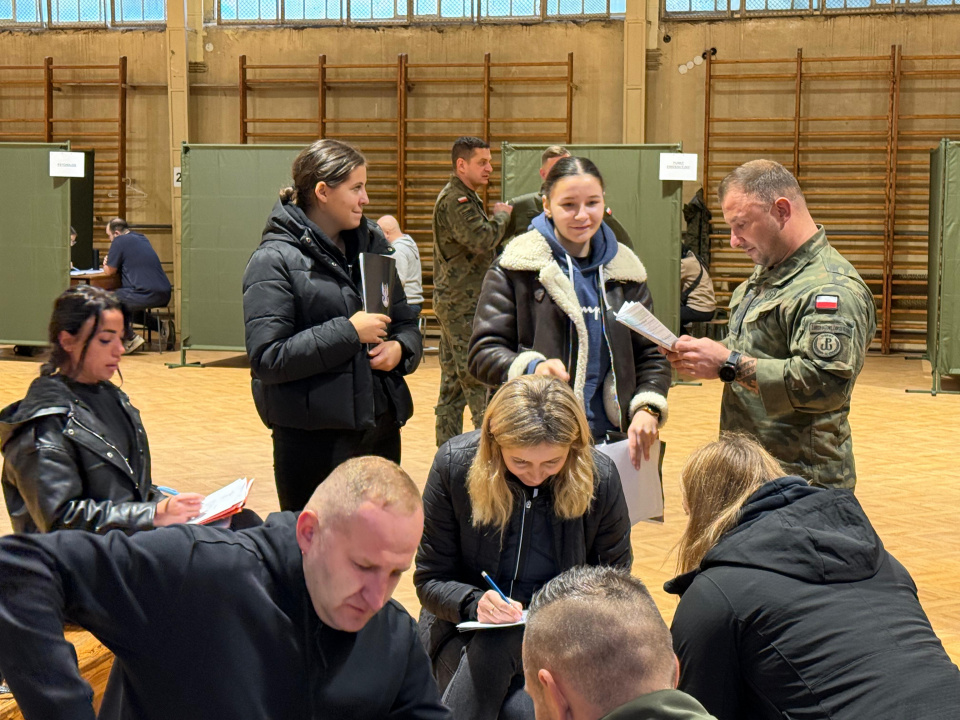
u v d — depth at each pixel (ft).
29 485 7.23
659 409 9.21
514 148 27.32
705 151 36.55
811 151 36.06
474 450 7.61
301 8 38.58
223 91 39.11
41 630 4.40
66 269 30.09
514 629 7.35
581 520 7.58
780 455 8.73
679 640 5.96
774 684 5.67
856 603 5.72
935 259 27.81
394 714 5.04
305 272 9.51
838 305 8.33
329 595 4.68
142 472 7.88
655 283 27.20
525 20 37.60
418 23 38.09
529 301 9.45
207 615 4.67
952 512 16.07
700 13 36.58
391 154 38.70
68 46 39.50
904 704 5.29
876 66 35.42
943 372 27.30
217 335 30.27
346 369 9.51
